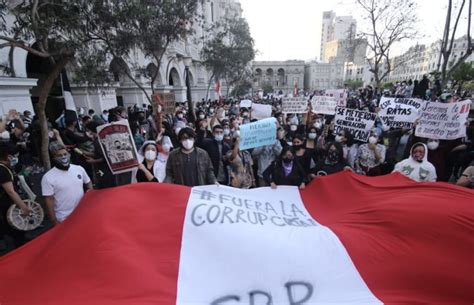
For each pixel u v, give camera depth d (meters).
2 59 8.16
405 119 6.17
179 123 8.06
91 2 5.20
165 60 22.75
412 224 2.32
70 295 1.76
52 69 4.31
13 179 3.27
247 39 23.02
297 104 8.45
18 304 1.73
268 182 4.28
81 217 2.34
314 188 3.60
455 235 2.18
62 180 3.08
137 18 6.22
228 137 6.08
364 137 5.39
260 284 2.01
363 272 2.08
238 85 35.88
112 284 1.83
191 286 1.96
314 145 5.48
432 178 3.73
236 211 2.77
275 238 2.36
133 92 18.62
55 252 2.01
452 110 4.61
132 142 3.64
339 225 2.63
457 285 2.00
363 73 71.31
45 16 4.11
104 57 6.20
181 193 2.91
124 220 2.35
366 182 3.29
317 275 2.06
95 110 13.91
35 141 6.18
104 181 4.36
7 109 8.30
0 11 3.86
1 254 3.78
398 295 1.95
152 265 2.07
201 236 2.36
